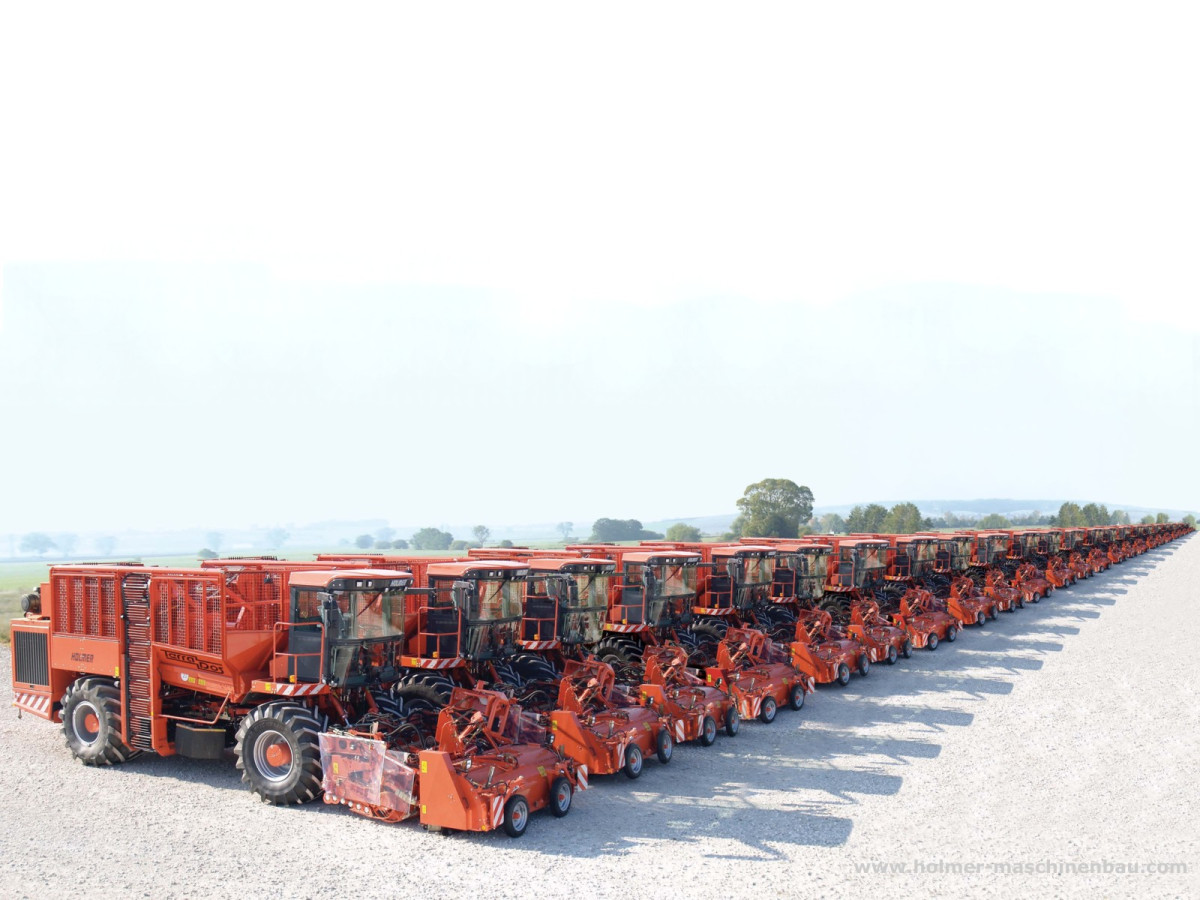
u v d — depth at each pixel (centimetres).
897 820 1158
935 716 1761
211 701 1377
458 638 1380
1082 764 1417
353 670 1237
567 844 1067
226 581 1282
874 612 2405
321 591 1205
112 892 916
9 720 1756
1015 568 3928
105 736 1391
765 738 1605
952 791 1281
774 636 2141
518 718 1223
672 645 1755
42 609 1575
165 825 1127
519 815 1092
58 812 1180
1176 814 1175
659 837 1095
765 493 10444
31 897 902
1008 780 1334
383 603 1273
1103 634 2841
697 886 938
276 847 1048
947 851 1045
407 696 1347
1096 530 5906
